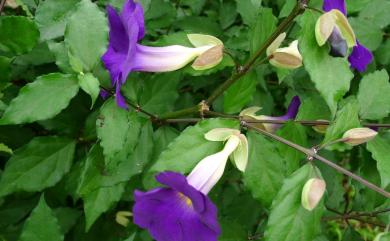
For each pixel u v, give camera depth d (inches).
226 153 8.8
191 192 7.7
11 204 11.6
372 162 10.7
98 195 9.7
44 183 10.2
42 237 9.1
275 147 9.4
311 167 8.8
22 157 10.1
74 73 9.0
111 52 9.3
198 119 10.4
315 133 12.2
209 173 8.6
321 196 8.4
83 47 8.9
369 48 13.1
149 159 10.1
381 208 10.8
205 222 7.9
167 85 10.7
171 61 9.5
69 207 12.0
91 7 8.9
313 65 8.3
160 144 10.4
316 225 8.7
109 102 9.0
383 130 10.9
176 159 8.8
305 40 8.3
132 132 9.5
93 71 9.0
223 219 11.4
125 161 9.8
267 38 10.1
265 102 13.1
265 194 9.4
